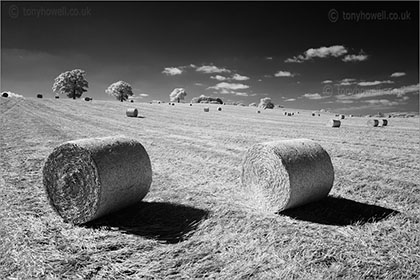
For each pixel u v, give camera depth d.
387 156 13.70
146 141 17.64
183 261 4.92
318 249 5.24
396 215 6.80
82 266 4.77
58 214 6.56
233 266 4.78
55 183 6.57
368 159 13.02
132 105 58.66
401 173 10.62
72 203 6.43
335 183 9.34
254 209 7.18
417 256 5.08
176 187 8.80
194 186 8.93
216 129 25.05
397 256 5.07
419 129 26.86
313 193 7.34
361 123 34.41
